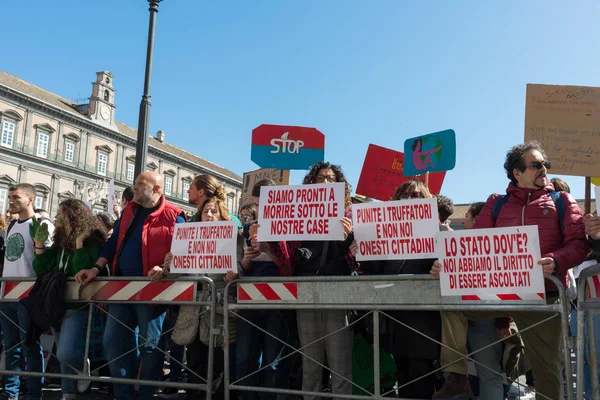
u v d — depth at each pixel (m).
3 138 41.72
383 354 4.41
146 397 4.10
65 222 4.41
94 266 4.29
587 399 3.86
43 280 4.25
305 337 3.78
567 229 3.21
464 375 3.82
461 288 3.26
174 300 4.00
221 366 4.34
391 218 3.61
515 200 3.46
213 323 3.89
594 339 3.13
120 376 4.09
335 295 3.61
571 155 4.24
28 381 4.50
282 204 3.82
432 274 3.36
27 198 4.88
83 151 49.34
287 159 6.18
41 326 4.12
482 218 3.59
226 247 3.88
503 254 3.19
